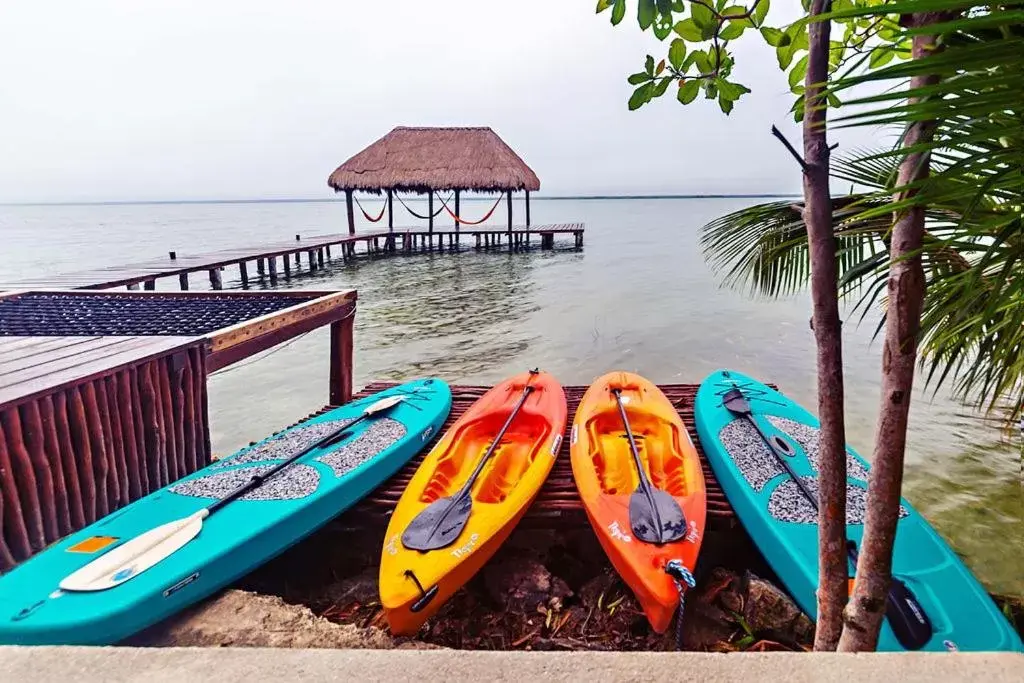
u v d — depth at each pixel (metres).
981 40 1.04
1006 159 0.96
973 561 3.98
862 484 3.86
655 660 1.06
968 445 5.81
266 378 9.21
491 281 18.86
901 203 1.05
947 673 1.00
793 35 1.65
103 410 3.97
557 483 4.32
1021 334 1.73
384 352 10.39
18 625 2.72
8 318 5.75
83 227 66.38
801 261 2.59
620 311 13.74
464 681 1.02
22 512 3.48
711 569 3.82
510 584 3.63
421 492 3.88
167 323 5.48
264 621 3.05
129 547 3.19
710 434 4.75
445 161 24.62
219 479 4.05
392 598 2.93
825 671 1.02
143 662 1.07
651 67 1.77
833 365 1.60
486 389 6.70
